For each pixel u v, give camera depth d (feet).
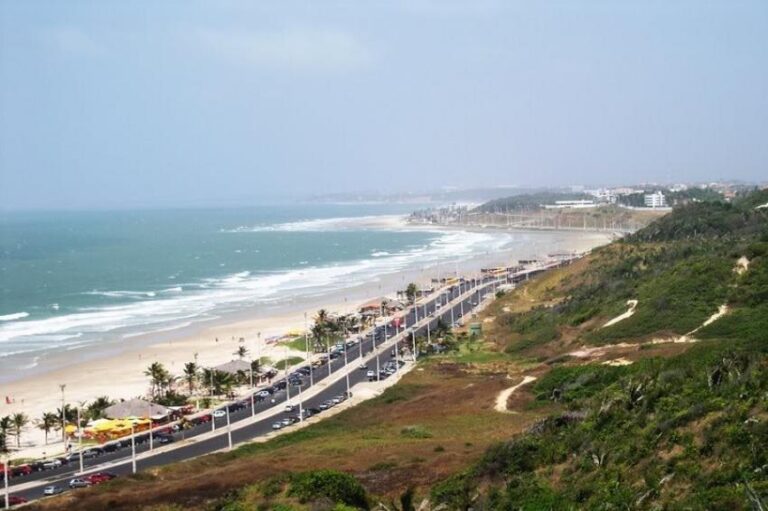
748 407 132.67
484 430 256.52
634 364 284.20
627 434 148.05
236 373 447.01
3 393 450.30
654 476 124.26
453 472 188.44
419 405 330.95
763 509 99.40
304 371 473.26
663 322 368.27
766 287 361.51
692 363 207.31
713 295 377.09
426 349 498.69
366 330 599.16
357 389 409.90
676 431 136.15
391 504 166.91
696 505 109.19
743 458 117.80
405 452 222.48
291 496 171.53
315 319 579.07
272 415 375.04
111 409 380.78
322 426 324.19
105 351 561.02
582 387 285.64
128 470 297.33
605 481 132.16
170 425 367.86
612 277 544.62
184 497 203.31
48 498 231.30
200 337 602.85
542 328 470.39
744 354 176.76
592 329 413.18
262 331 617.21
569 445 156.66
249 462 239.50
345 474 179.22
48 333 630.74
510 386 333.83
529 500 137.28
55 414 377.71
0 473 304.30
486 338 515.91
